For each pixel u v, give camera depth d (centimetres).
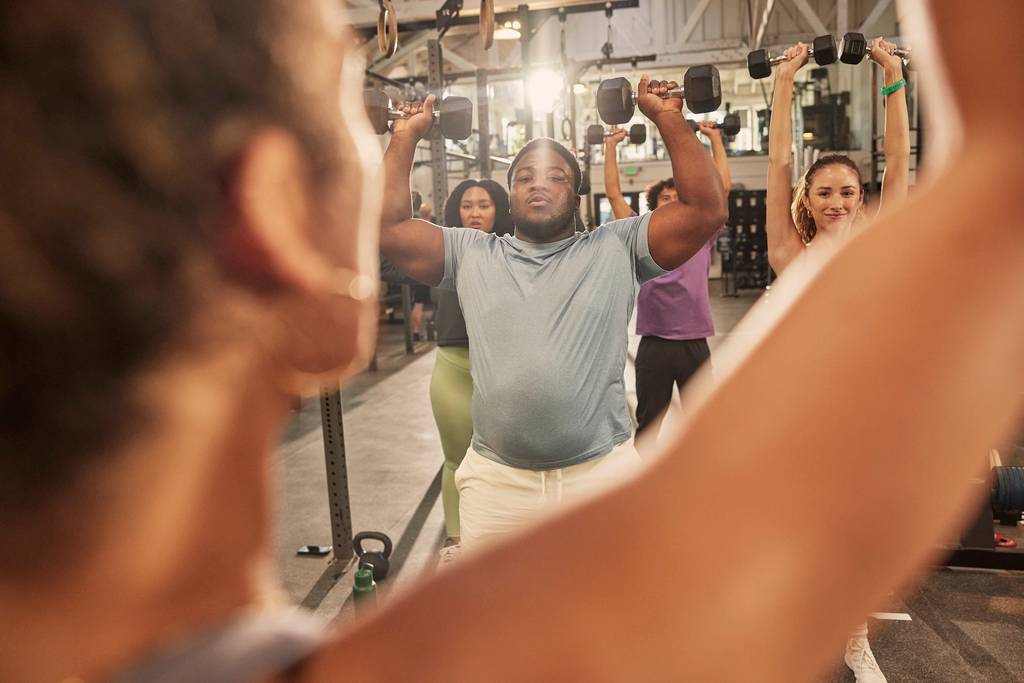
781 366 20
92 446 18
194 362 19
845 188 268
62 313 17
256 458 22
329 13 21
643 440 242
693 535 19
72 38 17
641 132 507
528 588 21
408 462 508
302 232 20
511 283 229
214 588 22
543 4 504
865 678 237
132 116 17
